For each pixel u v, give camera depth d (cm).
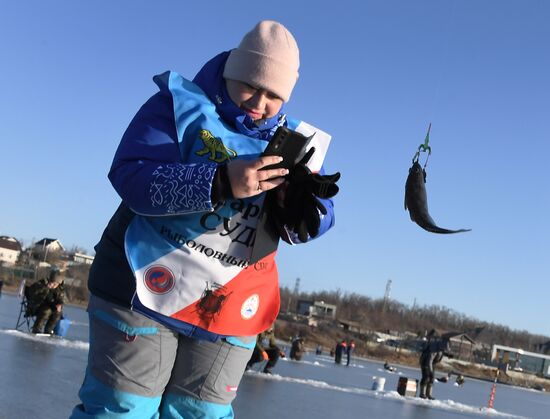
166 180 204
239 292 228
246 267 227
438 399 1638
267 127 235
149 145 216
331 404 1039
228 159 221
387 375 2561
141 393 219
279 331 6869
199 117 222
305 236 223
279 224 229
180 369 231
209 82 234
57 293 1361
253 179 203
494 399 2173
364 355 6097
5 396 591
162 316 220
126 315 219
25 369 785
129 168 212
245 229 223
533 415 1670
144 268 219
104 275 225
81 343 1270
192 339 230
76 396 651
